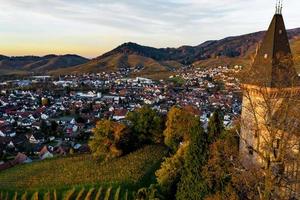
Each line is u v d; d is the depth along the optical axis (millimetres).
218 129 51031
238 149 48656
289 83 34562
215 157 43375
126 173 82625
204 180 45438
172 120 92500
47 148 151000
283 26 45281
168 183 59969
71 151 130625
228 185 40469
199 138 47750
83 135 175375
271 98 36094
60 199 70562
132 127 103875
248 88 39500
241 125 44844
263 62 42156
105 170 87875
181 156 61469
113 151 95812
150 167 85312
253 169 36250
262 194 33531
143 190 61125
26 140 175375
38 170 97375
